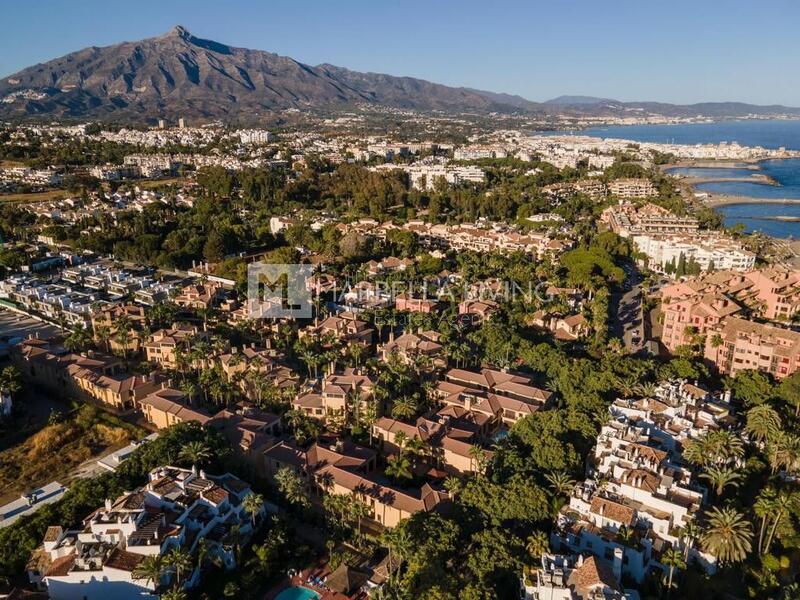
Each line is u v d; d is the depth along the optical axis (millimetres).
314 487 155500
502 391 194375
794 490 141875
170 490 136875
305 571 130000
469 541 125062
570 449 150250
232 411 188750
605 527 126875
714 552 121062
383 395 185000
